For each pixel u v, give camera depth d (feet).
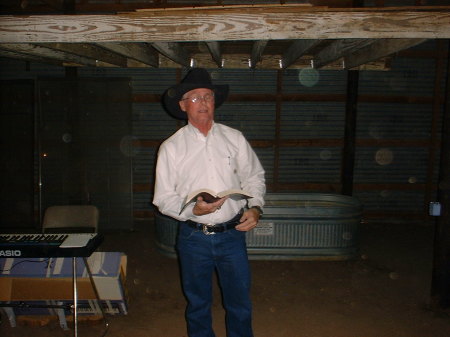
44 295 10.46
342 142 21.35
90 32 8.84
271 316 11.64
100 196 20.49
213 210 6.85
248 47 15.96
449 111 11.15
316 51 16.65
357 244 16.37
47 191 20.26
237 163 8.00
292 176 21.80
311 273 14.93
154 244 18.37
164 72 20.70
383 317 11.58
